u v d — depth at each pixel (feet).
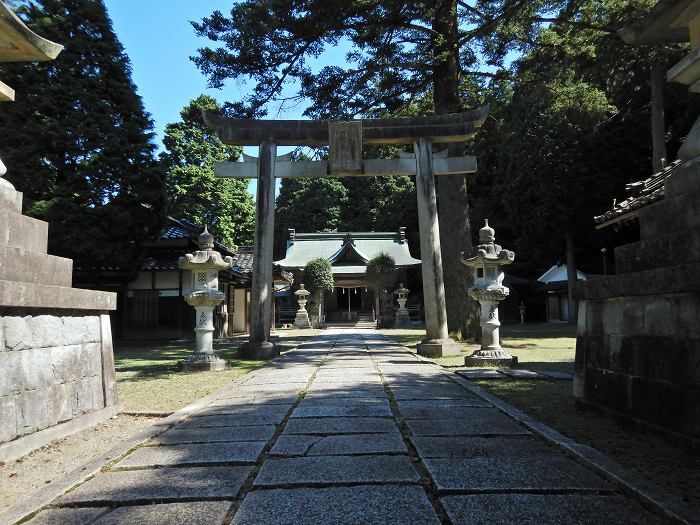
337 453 10.25
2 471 10.11
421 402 15.75
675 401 10.18
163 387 20.51
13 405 10.96
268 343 33.24
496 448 10.48
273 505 7.62
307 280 97.96
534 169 72.49
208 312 27.04
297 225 136.77
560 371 23.07
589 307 13.89
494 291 26.04
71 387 13.29
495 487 8.21
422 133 34.37
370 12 38.14
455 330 41.09
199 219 88.48
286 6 35.86
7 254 11.52
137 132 46.80
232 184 99.66
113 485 8.73
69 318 13.42
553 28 42.98
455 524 6.87
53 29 43.65
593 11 41.24
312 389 18.62
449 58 42.04
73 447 11.84
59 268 13.96
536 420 12.96
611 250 80.59
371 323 95.96
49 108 42.93
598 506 7.46
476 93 48.11
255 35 37.42
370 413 14.12
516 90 48.78
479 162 92.89
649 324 11.07
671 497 7.48
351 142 33.78
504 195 82.43
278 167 34.96
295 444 11.00
